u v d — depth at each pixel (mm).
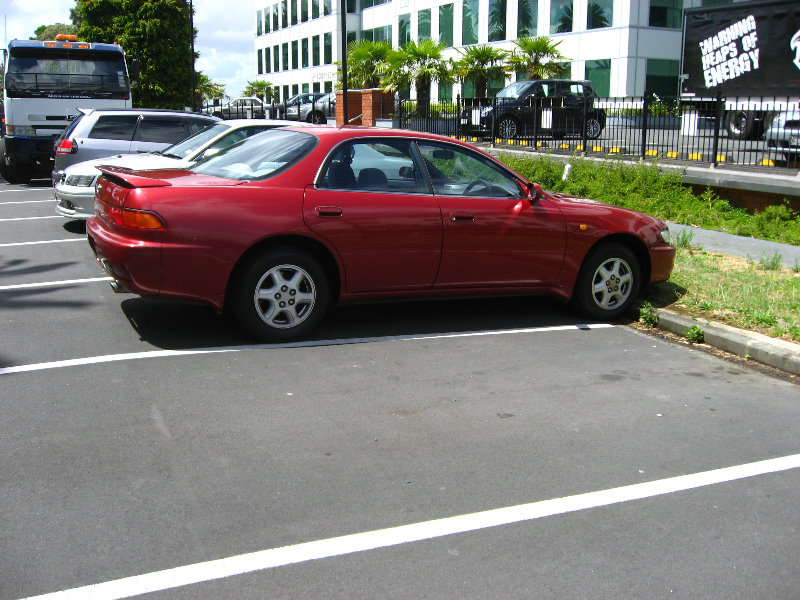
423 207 6574
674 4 31562
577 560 3398
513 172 7125
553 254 7094
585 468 4297
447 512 3777
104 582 3143
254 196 6070
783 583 3270
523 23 35406
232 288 6141
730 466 4383
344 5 20922
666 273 7699
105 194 6254
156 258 5805
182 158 9641
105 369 5656
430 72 25984
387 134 6680
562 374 5871
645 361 6277
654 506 3908
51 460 4207
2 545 3389
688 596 3158
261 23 63562
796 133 13531
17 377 5453
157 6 40375
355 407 5078
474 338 6770
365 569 3283
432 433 4707
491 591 3152
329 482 4051
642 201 13180
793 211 12297
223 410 4965
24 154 18750
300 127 6902
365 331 6855
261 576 3215
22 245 10664
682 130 15500
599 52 32031
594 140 17594
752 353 6371
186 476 4070
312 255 6328
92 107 19109
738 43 18422
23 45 18547
